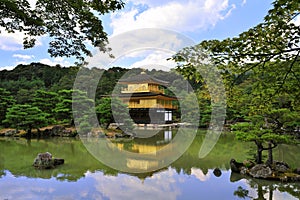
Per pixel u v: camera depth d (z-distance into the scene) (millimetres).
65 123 22031
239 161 9781
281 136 7797
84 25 4359
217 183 7164
